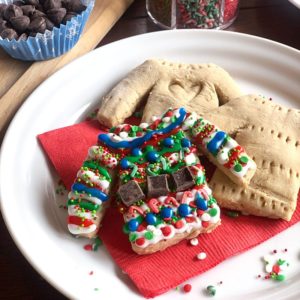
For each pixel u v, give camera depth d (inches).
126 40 11.5
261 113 9.9
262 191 9.0
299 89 10.9
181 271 8.3
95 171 9.1
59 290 8.0
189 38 11.6
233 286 8.3
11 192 9.1
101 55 11.3
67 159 9.8
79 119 10.7
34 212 9.0
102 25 12.5
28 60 12.0
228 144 9.2
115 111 10.3
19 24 11.5
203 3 11.8
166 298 8.1
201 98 10.4
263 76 11.2
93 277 8.3
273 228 8.9
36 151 9.9
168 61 11.1
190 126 9.6
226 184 9.2
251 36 11.4
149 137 9.4
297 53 11.1
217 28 12.5
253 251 8.7
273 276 8.3
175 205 8.7
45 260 8.3
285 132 9.6
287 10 12.9
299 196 9.3
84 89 10.9
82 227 8.6
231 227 8.9
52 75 10.8
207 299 8.1
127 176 9.0
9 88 11.5
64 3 12.0
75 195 8.9
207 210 8.7
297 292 8.0
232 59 11.4
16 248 9.0
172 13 12.2
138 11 13.1
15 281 8.6
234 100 10.2
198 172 8.9
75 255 8.6
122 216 9.1
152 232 8.4
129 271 8.3
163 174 9.0
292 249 8.7
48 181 9.6
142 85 10.7
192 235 8.7
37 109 10.3
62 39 11.7
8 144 9.7
